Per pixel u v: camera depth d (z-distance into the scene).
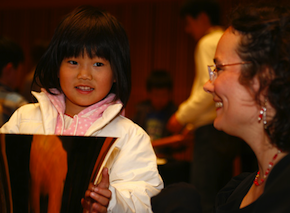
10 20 6.07
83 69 1.16
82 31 1.17
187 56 5.32
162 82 3.27
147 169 1.13
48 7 5.88
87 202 0.87
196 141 2.48
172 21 5.39
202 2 2.59
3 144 0.80
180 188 1.02
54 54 1.20
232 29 0.86
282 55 0.74
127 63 1.26
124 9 5.57
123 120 1.22
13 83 2.37
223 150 2.42
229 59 0.85
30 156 0.79
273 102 0.75
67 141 0.80
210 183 2.44
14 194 0.81
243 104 0.83
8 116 2.13
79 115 1.19
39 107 1.24
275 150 0.83
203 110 2.45
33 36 5.98
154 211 1.02
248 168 2.85
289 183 0.68
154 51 5.47
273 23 0.77
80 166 0.82
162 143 2.60
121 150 1.15
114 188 1.00
